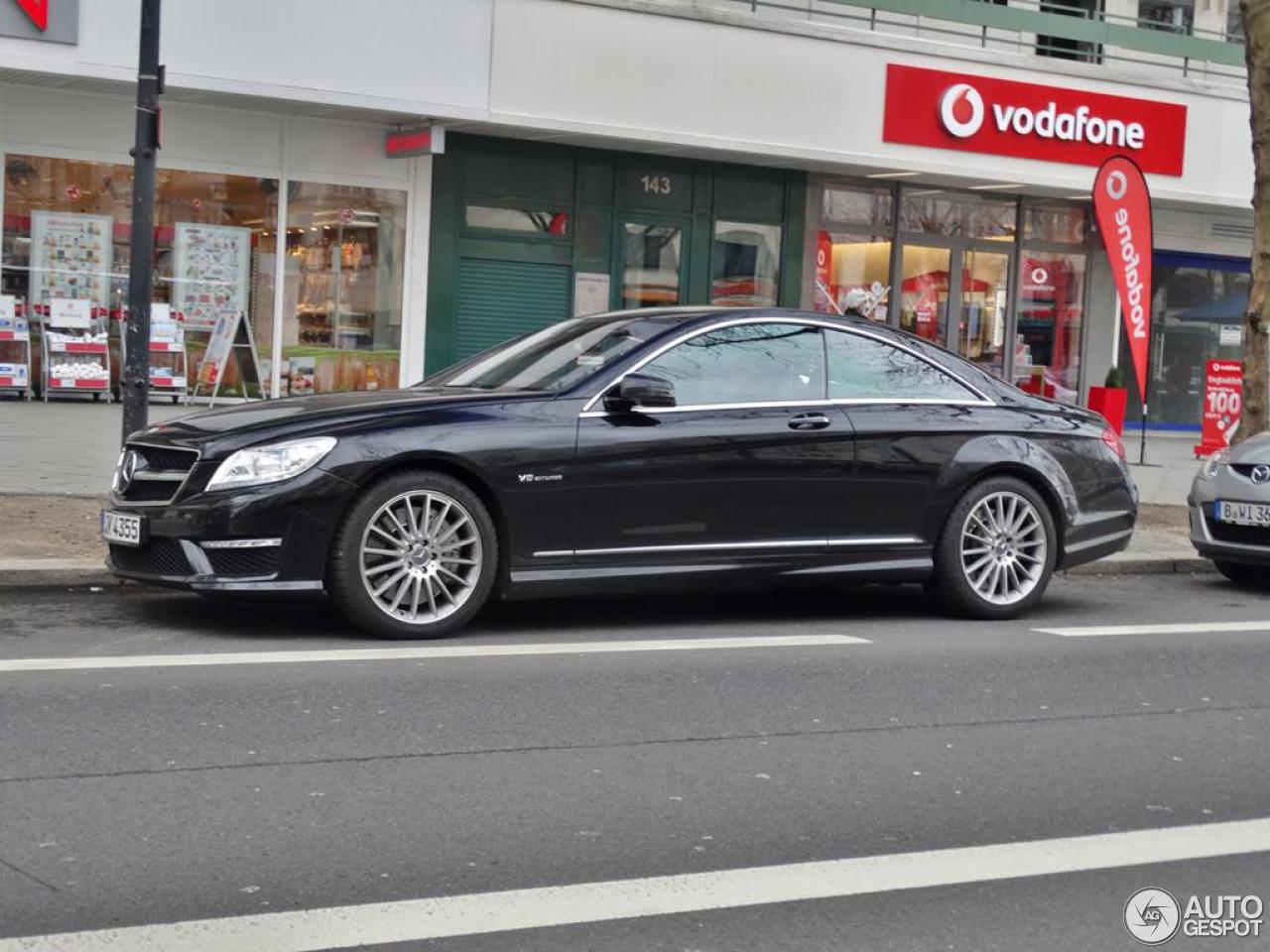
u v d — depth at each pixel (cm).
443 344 1895
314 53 1673
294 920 402
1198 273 2461
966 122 2055
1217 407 1945
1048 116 2116
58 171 1688
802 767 568
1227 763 600
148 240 980
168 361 1762
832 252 2138
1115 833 505
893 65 2002
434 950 387
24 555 895
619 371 807
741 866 459
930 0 2031
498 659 723
